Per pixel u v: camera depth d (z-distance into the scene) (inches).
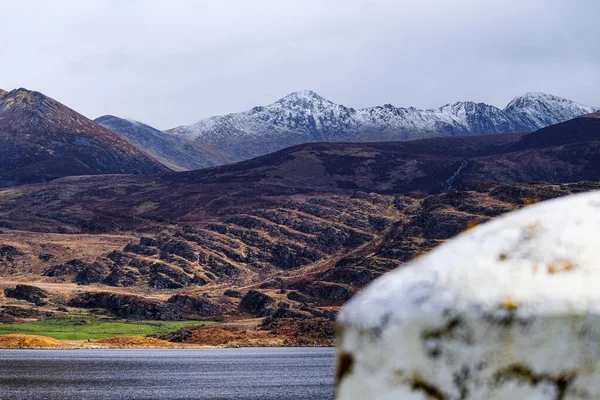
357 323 157.4
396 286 160.2
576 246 160.9
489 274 157.2
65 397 3816.4
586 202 172.1
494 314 151.5
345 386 156.6
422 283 158.9
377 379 153.7
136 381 4653.1
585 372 148.9
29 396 3848.4
